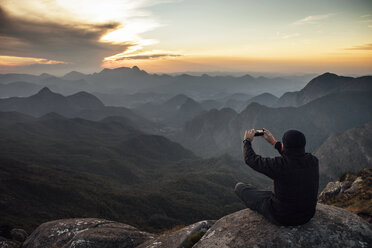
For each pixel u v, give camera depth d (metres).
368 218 8.62
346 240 3.44
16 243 13.85
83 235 5.95
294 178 3.37
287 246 3.35
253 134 4.16
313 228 3.63
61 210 99.19
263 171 3.58
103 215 100.75
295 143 3.43
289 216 3.51
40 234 7.22
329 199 13.89
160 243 5.09
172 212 116.25
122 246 5.79
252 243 3.54
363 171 13.98
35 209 95.94
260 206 4.00
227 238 3.86
